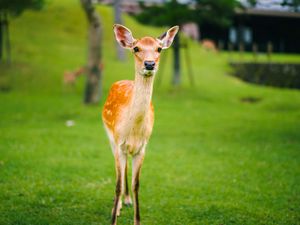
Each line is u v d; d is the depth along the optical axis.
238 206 6.18
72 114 13.10
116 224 5.52
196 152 9.34
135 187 5.25
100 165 8.06
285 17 30.69
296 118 13.44
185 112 14.03
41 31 23.48
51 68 19.09
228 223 5.62
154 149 9.51
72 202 6.16
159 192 6.74
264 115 13.95
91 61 14.45
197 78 19.84
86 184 6.98
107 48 23.44
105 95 15.97
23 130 10.78
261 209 6.11
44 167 7.77
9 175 7.21
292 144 10.12
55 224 5.41
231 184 7.23
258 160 8.73
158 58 4.95
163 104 15.16
